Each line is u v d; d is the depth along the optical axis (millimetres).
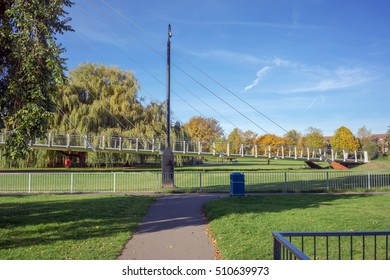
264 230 9703
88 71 51062
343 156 58625
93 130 44906
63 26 10562
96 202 16375
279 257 4664
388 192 21484
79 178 28156
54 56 9594
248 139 100500
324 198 18031
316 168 54875
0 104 10133
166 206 15516
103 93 49938
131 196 19328
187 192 21484
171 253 7750
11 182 25281
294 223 10750
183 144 48031
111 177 28688
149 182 26109
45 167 47125
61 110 44375
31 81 9695
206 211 13633
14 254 7461
